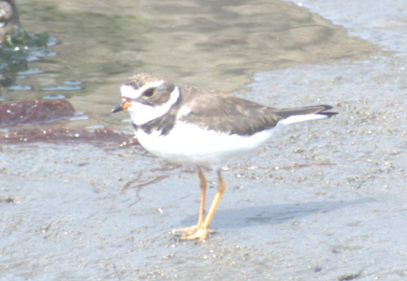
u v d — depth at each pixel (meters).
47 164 10.78
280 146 11.62
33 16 20.64
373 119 12.77
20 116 13.23
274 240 7.96
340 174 10.20
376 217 8.51
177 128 7.36
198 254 7.70
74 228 8.45
